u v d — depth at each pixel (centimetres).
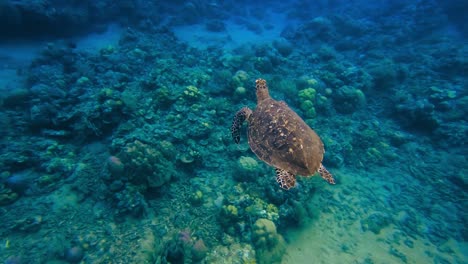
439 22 2536
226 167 945
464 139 1208
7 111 1042
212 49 2136
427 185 1055
